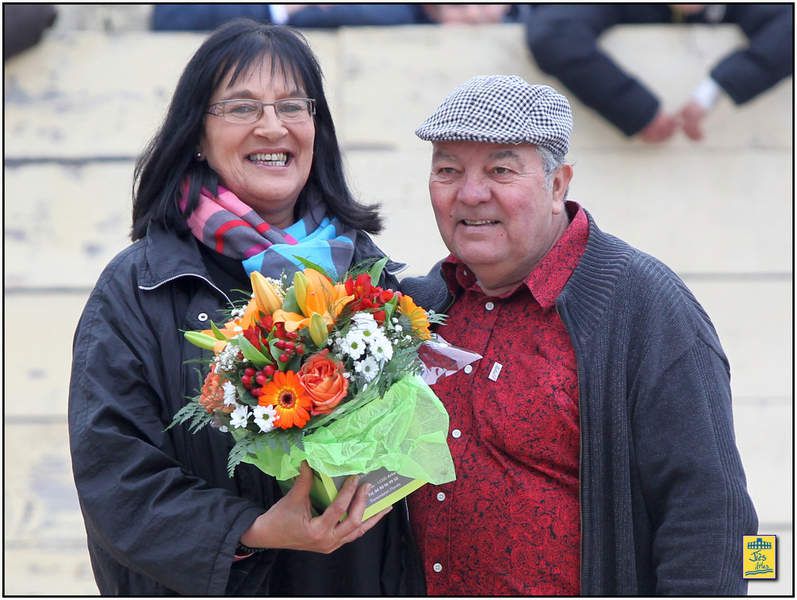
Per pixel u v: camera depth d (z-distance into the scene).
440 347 5.66
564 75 10.11
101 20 11.28
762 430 10.38
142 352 5.73
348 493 5.29
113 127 10.40
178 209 6.05
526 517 5.68
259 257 5.91
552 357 5.77
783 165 10.43
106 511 5.54
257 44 6.04
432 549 5.93
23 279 10.37
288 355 5.07
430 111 10.41
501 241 5.73
